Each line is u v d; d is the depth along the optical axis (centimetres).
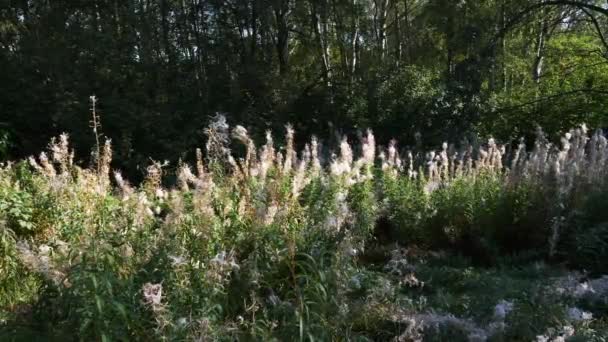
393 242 749
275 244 414
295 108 1584
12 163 870
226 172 576
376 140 1509
